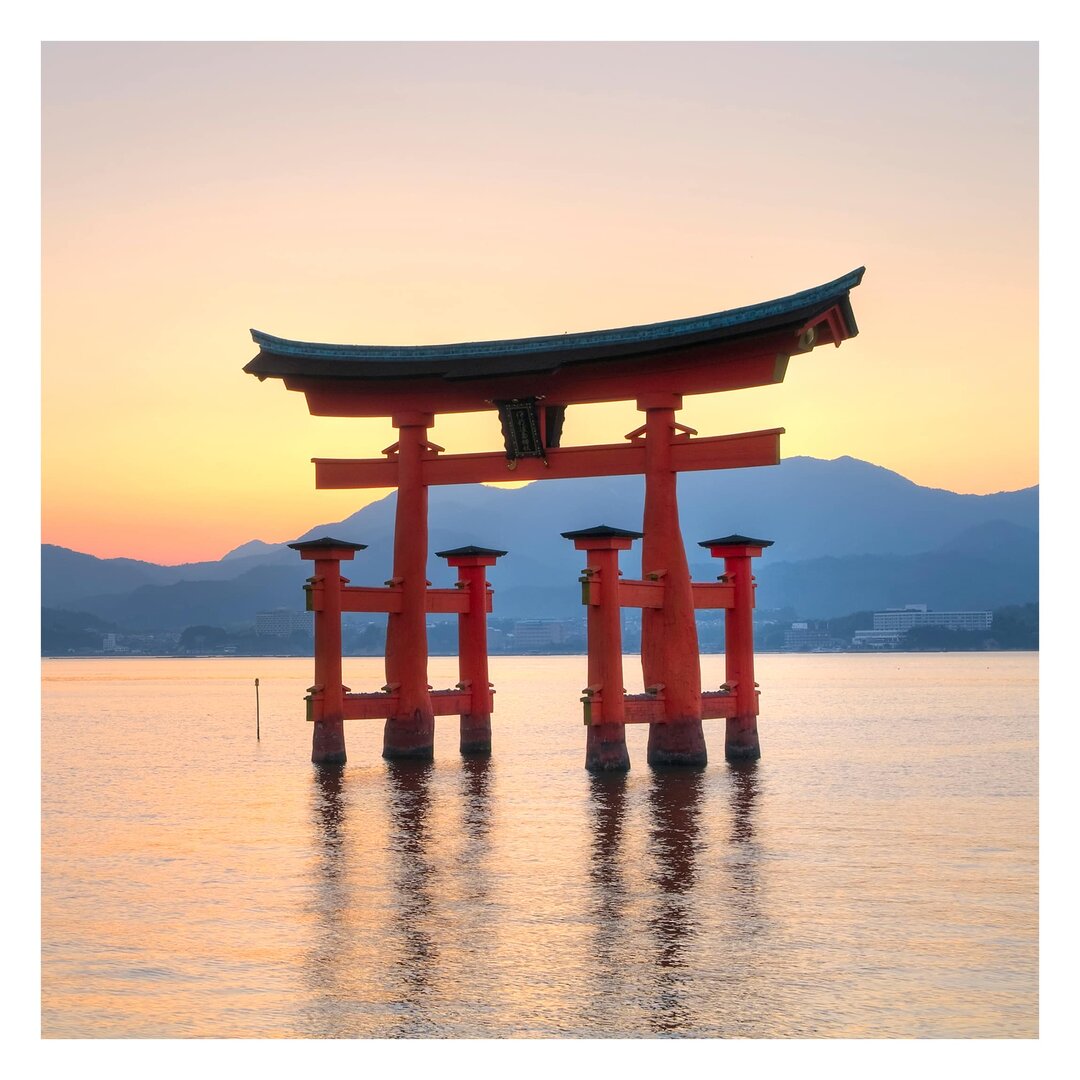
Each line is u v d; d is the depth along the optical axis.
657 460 47.66
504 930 26.36
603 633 47.09
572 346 47.44
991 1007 21.83
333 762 51.72
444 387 50.62
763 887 30.02
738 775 48.81
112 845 36.59
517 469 50.06
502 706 108.75
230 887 30.64
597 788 44.97
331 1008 21.97
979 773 52.41
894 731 77.94
